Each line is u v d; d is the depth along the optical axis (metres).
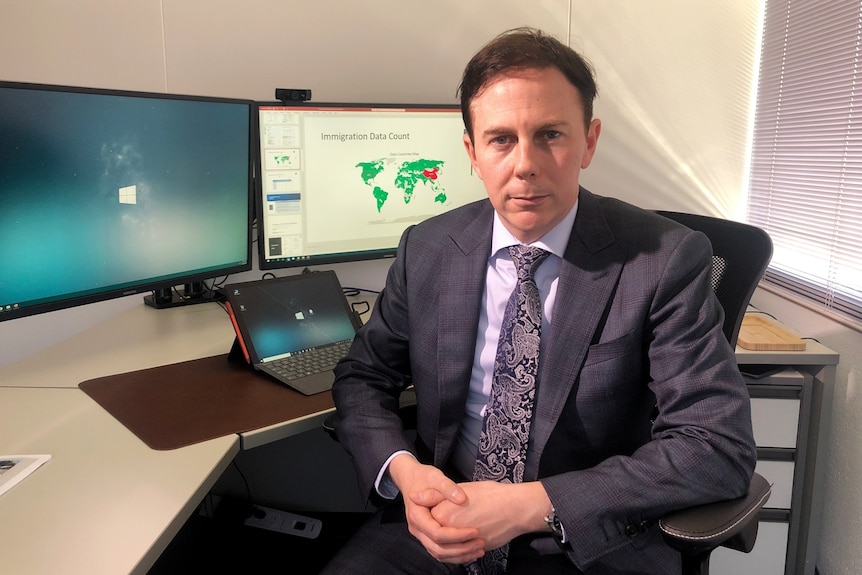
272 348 1.36
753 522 0.93
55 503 0.87
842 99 1.60
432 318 1.12
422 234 1.20
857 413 1.52
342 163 1.74
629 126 2.00
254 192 1.67
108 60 1.89
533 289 1.04
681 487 0.88
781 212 1.89
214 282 1.94
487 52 0.96
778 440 1.57
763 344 1.53
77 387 1.26
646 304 0.98
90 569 0.74
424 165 1.82
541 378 1.01
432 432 1.12
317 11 1.88
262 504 2.15
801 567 1.61
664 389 0.96
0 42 1.90
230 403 1.20
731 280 1.16
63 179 1.28
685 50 1.96
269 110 1.64
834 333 1.61
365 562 1.06
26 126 1.21
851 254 1.57
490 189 0.99
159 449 1.02
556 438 1.00
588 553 0.89
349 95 1.93
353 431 1.12
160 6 1.86
